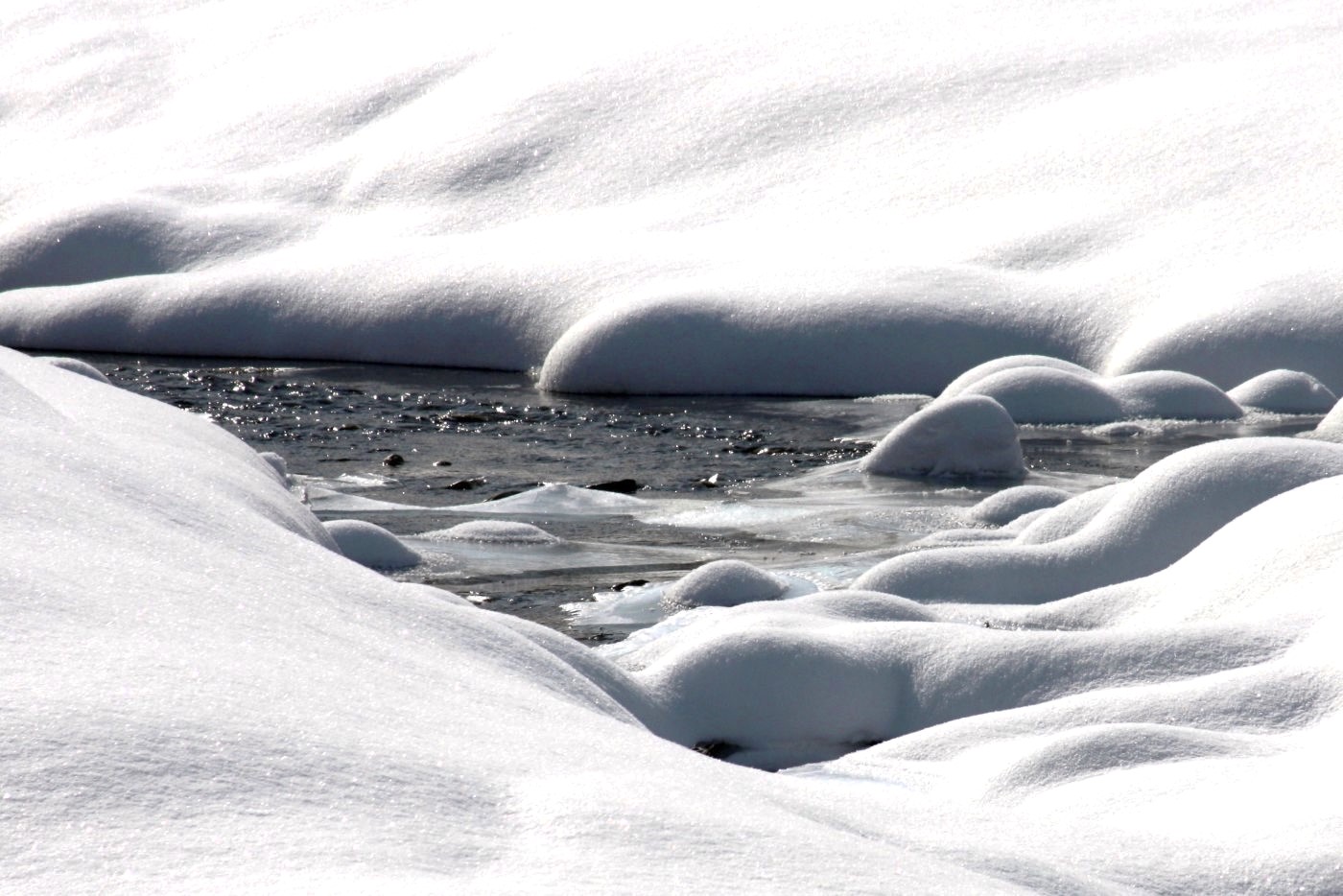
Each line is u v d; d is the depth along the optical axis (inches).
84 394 782.5
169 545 367.9
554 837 214.5
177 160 3459.6
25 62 4308.6
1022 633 557.3
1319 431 1424.7
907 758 462.0
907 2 3452.3
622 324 1987.0
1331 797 347.6
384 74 3624.5
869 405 1801.2
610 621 800.3
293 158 3344.0
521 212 2805.1
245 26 4279.0
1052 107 2701.8
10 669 239.0
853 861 228.5
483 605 839.7
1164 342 1811.0
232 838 193.6
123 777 204.1
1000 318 1961.1
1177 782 380.8
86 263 2815.0
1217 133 2396.7
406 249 2554.1
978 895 230.8
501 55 3545.8
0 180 3602.4
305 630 325.4
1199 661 510.9
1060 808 382.9
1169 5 3230.8
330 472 1370.6
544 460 1440.7
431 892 183.9
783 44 3240.7
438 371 2165.4
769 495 1241.4
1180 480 764.0
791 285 2071.9
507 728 281.7
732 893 201.5
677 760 296.7
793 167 2714.1
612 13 3705.7
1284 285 1855.3
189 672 255.8
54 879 176.4
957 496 1212.5
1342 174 2185.0
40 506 363.6
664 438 1572.3
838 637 579.5
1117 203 2285.9
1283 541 591.8
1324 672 452.4
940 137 2689.5
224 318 2383.1
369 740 240.7
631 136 2962.6
